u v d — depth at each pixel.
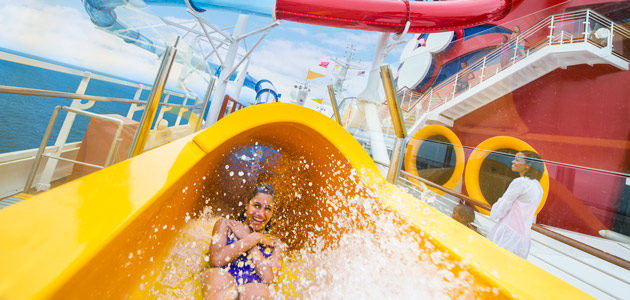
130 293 0.72
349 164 1.25
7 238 0.41
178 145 1.06
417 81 3.15
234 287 1.00
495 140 2.50
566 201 3.12
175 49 1.54
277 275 1.19
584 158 1.96
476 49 2.78
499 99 2.50
